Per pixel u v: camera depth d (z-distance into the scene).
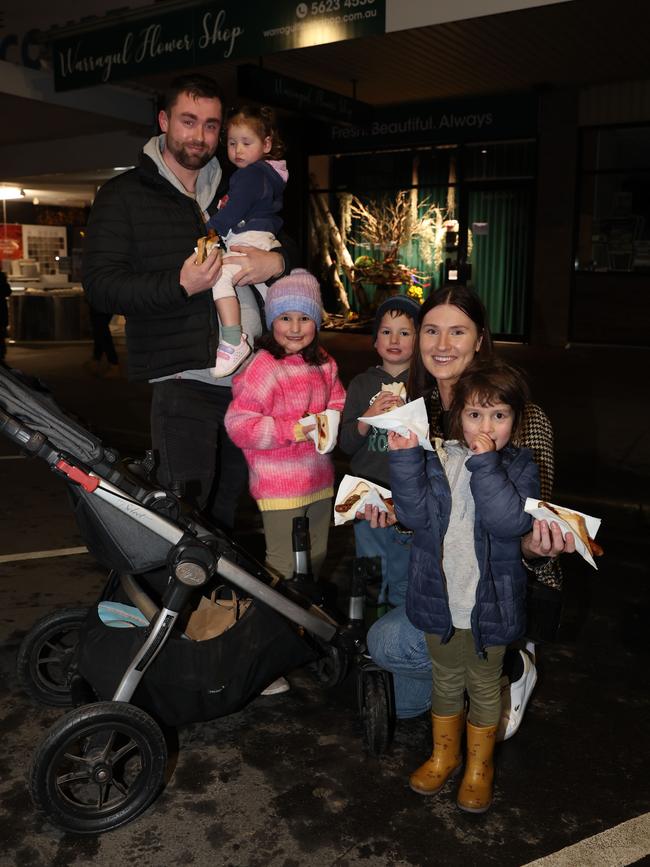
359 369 10.73
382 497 2.70
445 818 2.62
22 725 3.13
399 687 3.06
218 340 3.26
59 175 16.23
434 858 2.44
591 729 3.17
